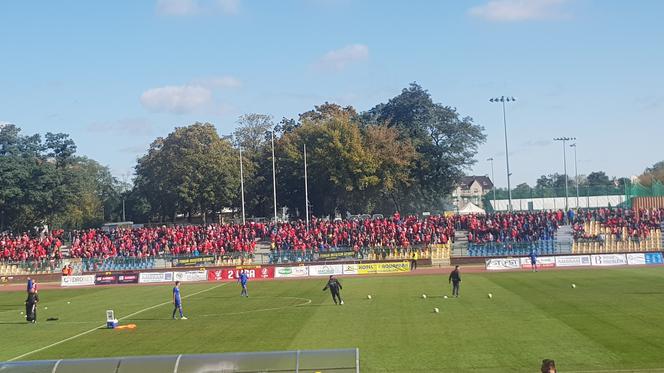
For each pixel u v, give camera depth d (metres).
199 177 132.00
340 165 126.00
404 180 128.38
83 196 144.62
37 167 125.81
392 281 67.75
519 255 83.62
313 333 39.28
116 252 92.44
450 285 61.06
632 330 35.97
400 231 88.75
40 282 86.75
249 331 41.09
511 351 32.47
